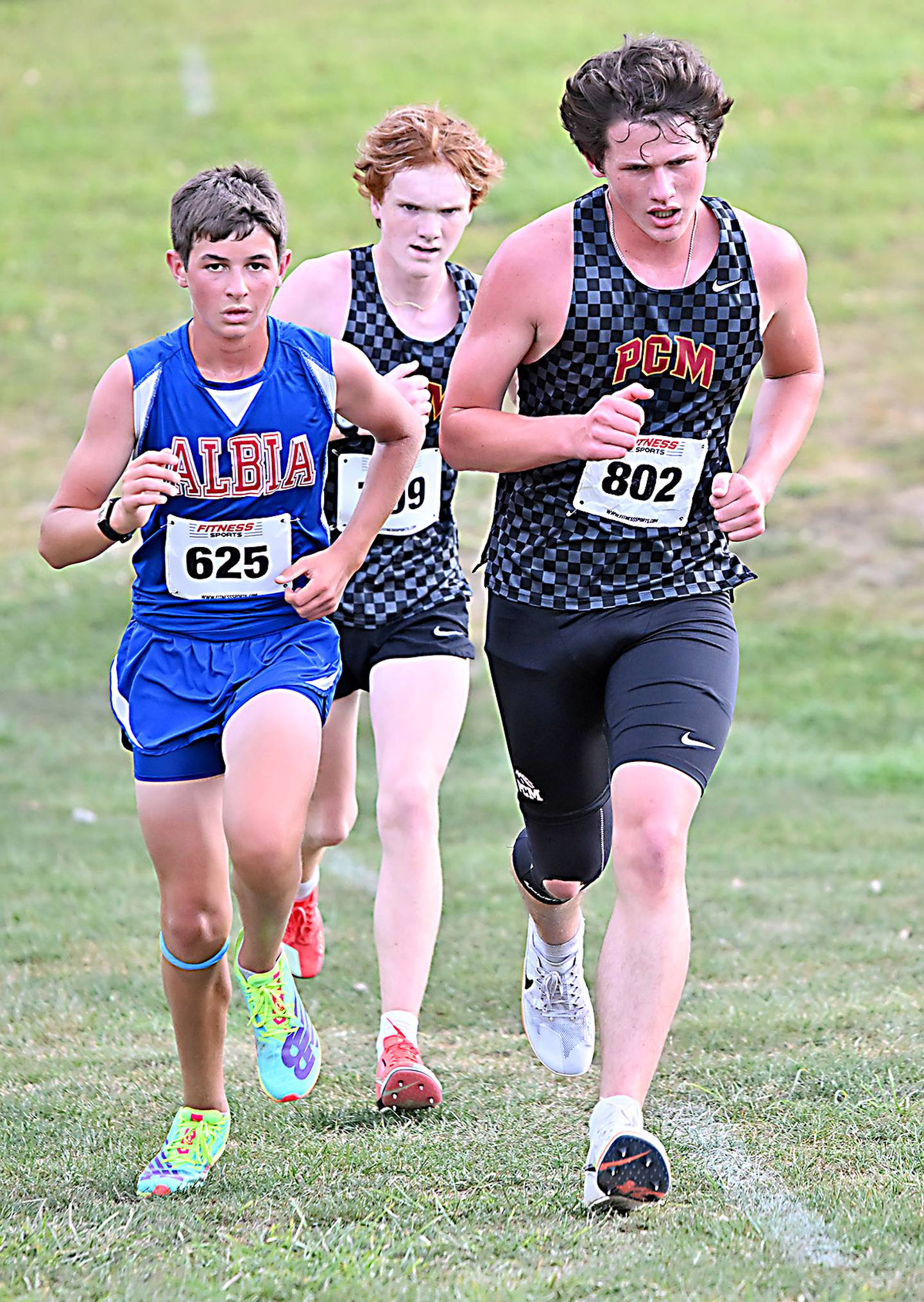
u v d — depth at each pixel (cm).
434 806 1527
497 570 1262
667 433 1195
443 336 1616
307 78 8944
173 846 1168
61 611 4738
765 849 2677
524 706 1265
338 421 1576
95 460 1169
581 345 1171
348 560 1219
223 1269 1015
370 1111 1402
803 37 9338
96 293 7069
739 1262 1007
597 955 2031
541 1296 955
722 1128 1283
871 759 3462
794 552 5031
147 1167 1208
